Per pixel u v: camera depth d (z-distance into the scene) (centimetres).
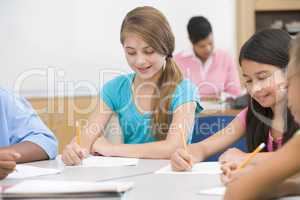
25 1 334
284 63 153
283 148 90
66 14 343
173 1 372
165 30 190
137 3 359
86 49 348
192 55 366
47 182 111
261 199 91
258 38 158
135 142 195
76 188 102
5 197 103
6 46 331
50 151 168
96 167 150
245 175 93
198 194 104
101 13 351
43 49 338
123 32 194
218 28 380
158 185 116
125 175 133
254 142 169
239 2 382
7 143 172
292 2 388
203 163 153
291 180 98
